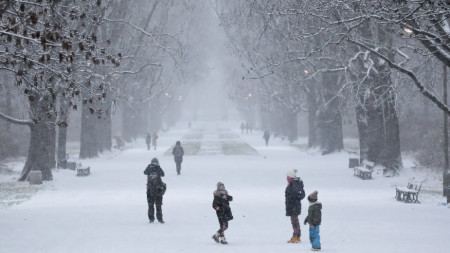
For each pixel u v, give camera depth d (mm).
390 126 101000
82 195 76812
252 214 59125
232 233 48031
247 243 42969
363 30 88562
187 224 52719
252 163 131875
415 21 52094
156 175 53594
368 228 50219
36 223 53062
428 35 51406
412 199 71625
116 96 102625
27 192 80438
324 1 61469
